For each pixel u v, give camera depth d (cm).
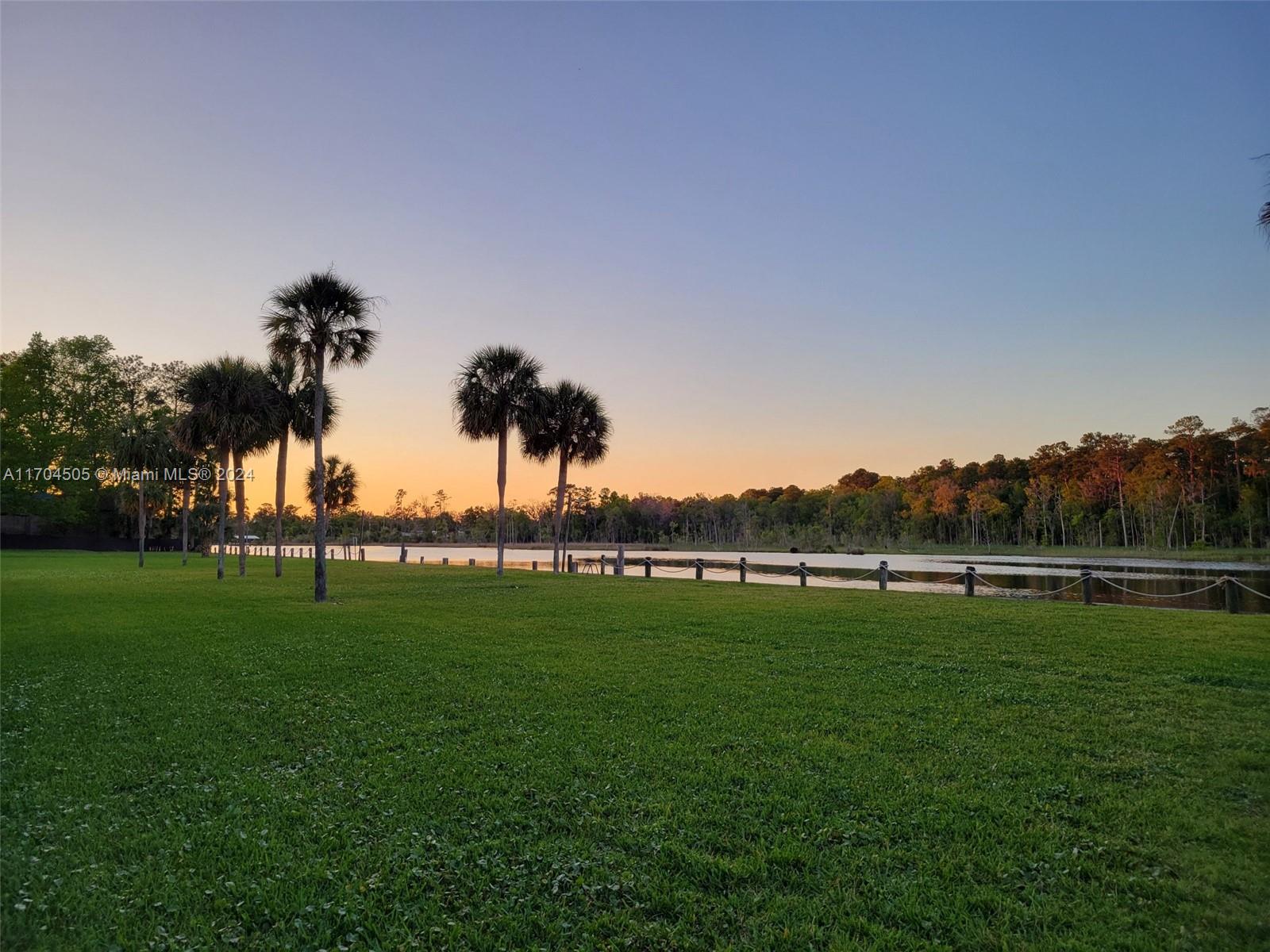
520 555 8550
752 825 586
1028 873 510
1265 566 5688
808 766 719
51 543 8006
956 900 473
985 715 895
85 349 7525
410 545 14025
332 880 509
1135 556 7869
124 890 497
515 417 3600
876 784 670
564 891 491
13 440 7088
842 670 1166
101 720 914
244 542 3834
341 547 10850
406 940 437
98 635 1617
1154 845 546
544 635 1564
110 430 7269
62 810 632
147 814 627
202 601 2370
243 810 629
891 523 12756
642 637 1516
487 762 741
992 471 12669
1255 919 446
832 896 483
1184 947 421
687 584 2966
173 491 7912
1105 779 681
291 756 774
